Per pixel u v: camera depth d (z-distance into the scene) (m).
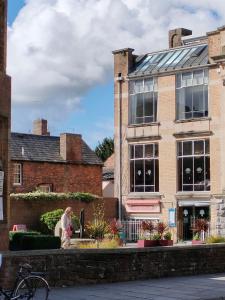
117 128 41.09
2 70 17.39
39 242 18.14
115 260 17.42
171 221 37.56
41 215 36.78
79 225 34.38
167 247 18.94
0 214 16.69
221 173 35.75
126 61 40.88
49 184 45.00
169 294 15.05
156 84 39.47
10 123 17.36
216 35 36.97
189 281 17.77
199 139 37.16
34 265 15.47
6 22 17.66
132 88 40.66
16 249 18.34
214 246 20.45
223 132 35.91
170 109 38.59
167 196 38.16
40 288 12.89
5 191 17.03
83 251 16.64
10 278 14.88
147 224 27.97
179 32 44.81
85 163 47.41
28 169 44.00
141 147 39.88
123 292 15.28
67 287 16.06
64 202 38.16
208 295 14.97
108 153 75.38
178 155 38.09
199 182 37.00
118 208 40.53
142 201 39.19
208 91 37.00
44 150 45.88
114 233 28.20
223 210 35.31
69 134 46.81
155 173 39.03
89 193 43.00
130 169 40.19
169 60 39.84
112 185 56.44
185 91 38.16
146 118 39.81
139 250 18.09
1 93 17.03
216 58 36.25
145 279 18.11
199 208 36.78
